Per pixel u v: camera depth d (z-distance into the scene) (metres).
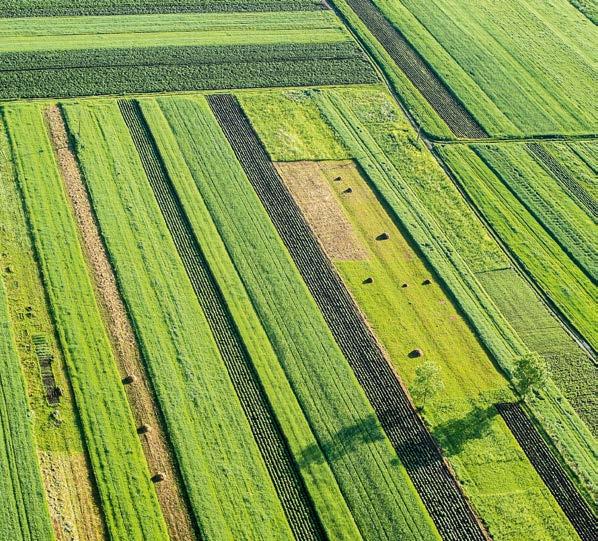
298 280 69.88
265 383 61.03
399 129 89.38
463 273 73.38
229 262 70.44
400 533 53.38
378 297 69.88
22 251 68.31
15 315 63.22
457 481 56.88
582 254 77.75
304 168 82.06
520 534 54.50
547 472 58.50
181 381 60.34
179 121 84.69
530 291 73.12
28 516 51.22
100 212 72.88
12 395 57.56
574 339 69.25
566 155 89.56
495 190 83.50
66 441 55.72
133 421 57.47
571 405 63.69
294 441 57.50
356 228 76.19
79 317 63.69
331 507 54.06
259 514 53.25
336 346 64.88
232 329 64.94
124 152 79.88
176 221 73.62
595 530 55.56
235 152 82.31
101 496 52.91
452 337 67.44
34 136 79.75
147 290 66.69
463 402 62.31
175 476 54.81
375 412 60.44
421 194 81.44
